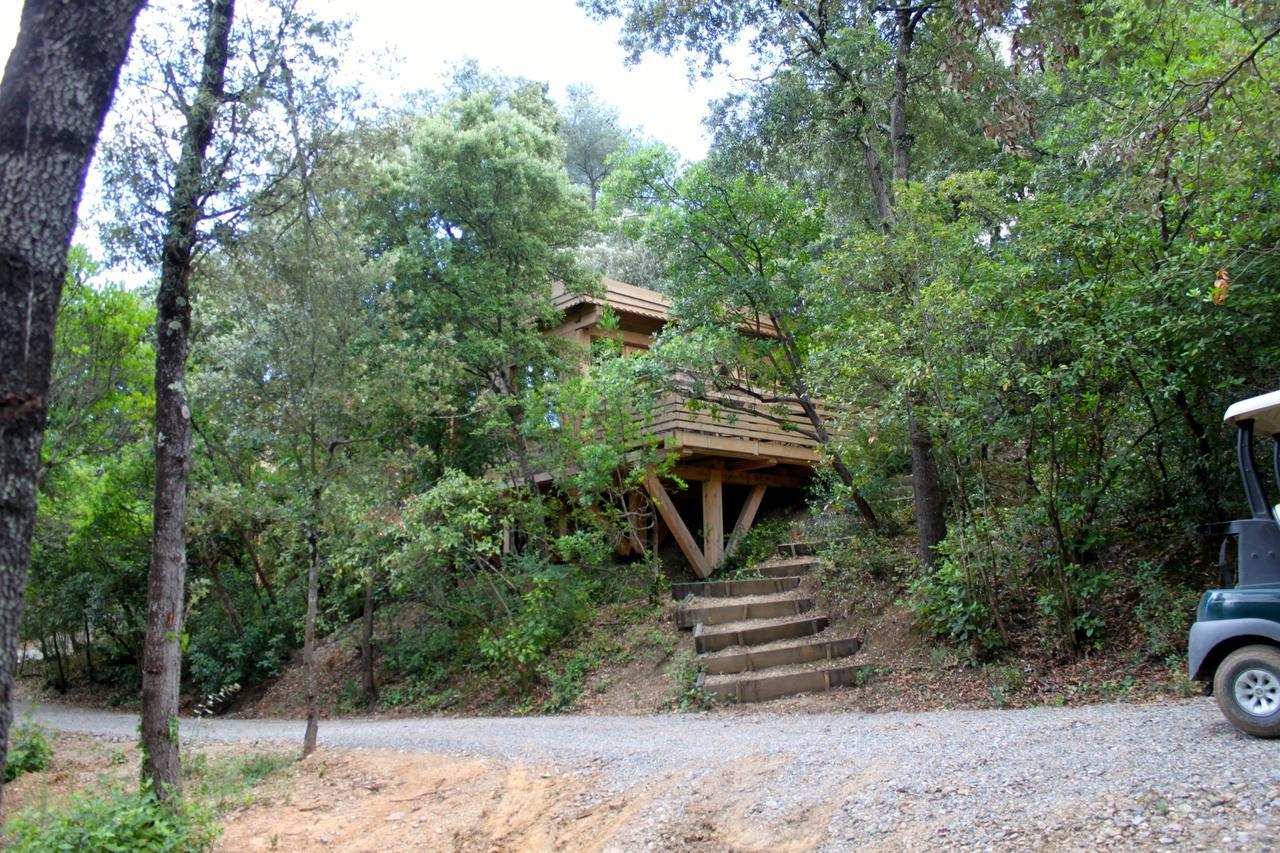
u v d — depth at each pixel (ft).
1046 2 22.04
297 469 30.53
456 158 46.60
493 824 20.66
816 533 46.62
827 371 33.42
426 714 42.68
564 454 43.88
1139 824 13.37
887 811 16.17
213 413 32.30
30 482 11.19
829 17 40.01
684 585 43.55
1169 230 28.91
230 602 59.77
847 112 40.96
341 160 25.89
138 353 42.16
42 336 11.47
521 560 42.98
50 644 78.23
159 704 21.39
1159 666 26.48
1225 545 20.48
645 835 17.79
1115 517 32.83
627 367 41.52
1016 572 31.58
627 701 35.94
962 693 28.96
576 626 42.75
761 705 32.14
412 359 34.24
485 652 40.14
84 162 12.12
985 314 28.89
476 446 51.19
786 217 43.04
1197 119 22.27
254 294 28.04
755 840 16.61
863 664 32.94
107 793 27.25
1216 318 26.11
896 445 37.52
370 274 31.17
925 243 31.68
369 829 21.53
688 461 49.85
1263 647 17.61
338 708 47.73
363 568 39.52
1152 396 29.66
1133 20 24.62
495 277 46.57
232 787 24.53
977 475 32.30
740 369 44.19
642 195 44.42
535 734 30.12
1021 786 15.96
